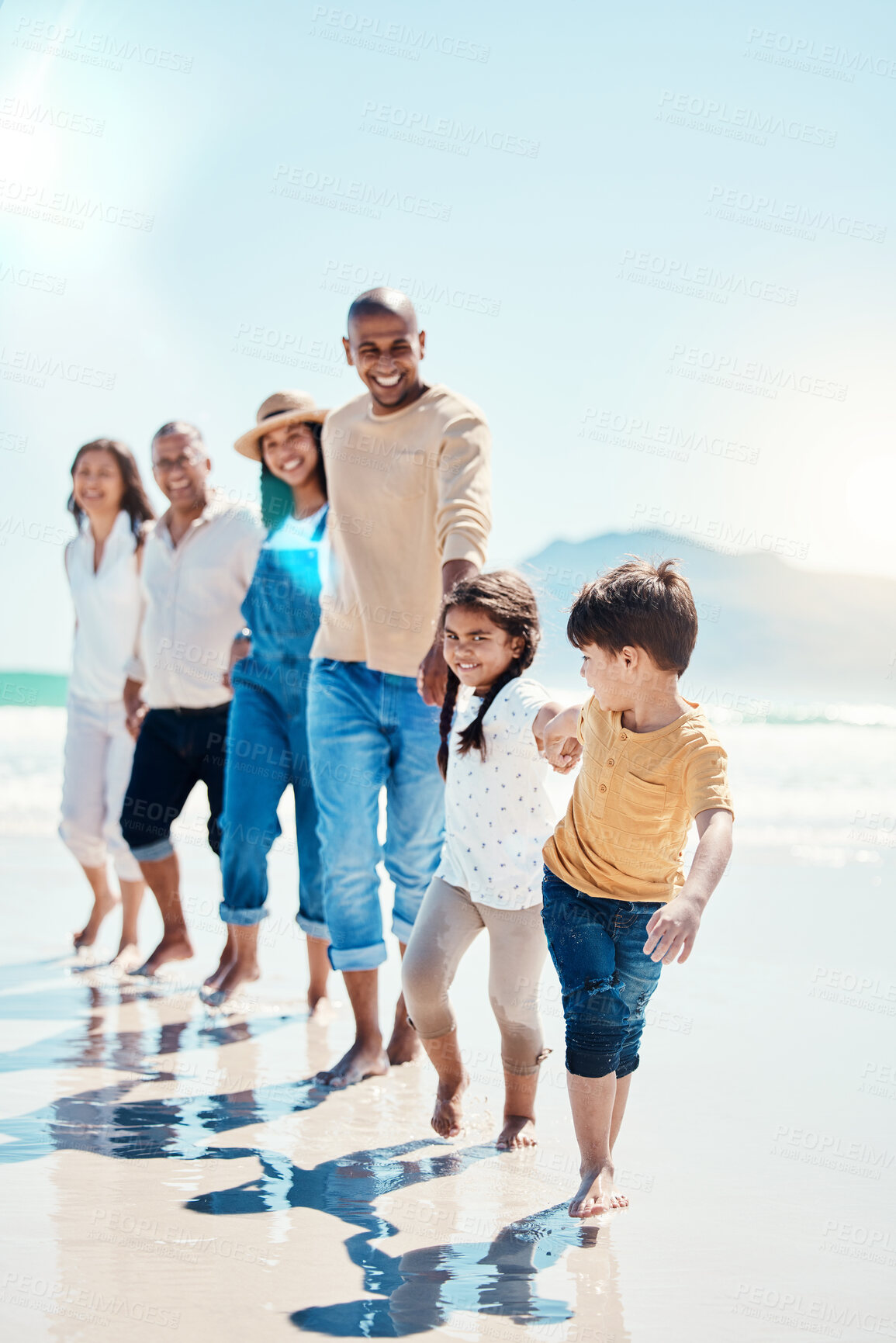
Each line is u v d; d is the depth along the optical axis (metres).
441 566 3.52
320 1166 2.64
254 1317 1.88
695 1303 1.99
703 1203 2.45
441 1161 2.71
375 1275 2.06
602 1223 2.34
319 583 4.21
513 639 2.99
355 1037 3.86
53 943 5.30
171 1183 2.49
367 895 3.49
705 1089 3.22
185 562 4.78
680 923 2.13
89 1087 3.21
